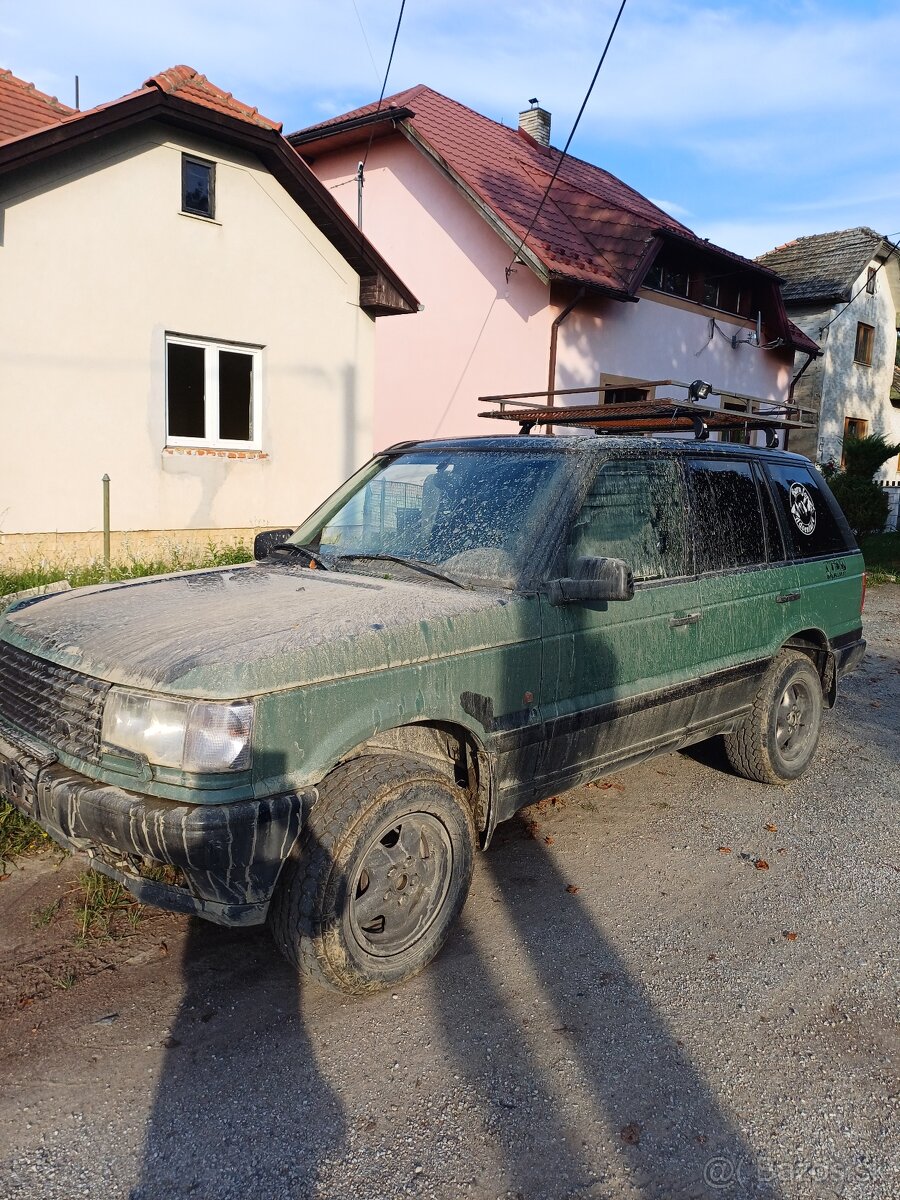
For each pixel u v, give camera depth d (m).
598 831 4.51
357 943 2.94
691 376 16.55
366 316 11.65
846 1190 2.31
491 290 14.20
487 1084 2.66
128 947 3.32
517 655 3.41
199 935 3.42
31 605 3.63
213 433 10.30
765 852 4.33
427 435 15.38
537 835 4.43
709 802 4.95
